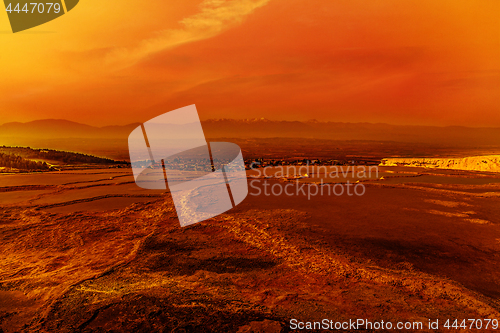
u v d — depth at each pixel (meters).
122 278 3.89
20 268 4.27
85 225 6.28
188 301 3.27
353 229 5.88
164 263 4.38
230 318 2.94
